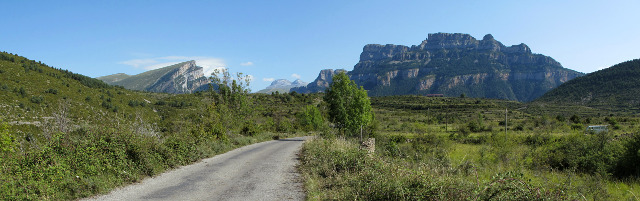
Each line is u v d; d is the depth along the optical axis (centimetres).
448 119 8944
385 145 2261
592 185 1056
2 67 5991
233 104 2700
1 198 597
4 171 693
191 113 2181
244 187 850
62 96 5503
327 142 1596
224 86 2633
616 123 5694
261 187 852
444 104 13825
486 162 1700
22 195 623
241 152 1752
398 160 1042
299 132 4522
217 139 2002
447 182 559
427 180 581
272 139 3272
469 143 3331
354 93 3045
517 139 2531
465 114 10706
